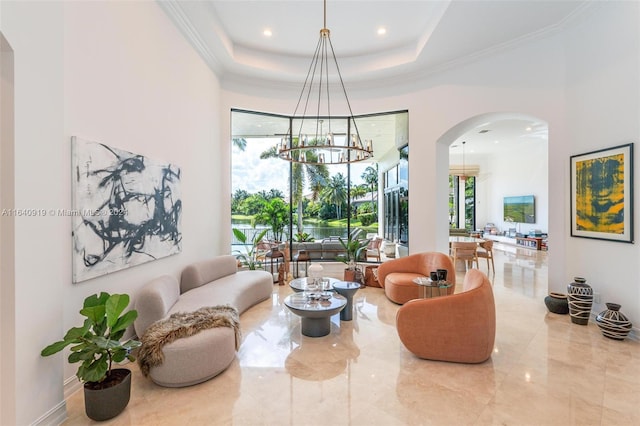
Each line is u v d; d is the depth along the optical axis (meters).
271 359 2.92
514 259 8.45
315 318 3.40
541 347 3.13
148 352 2.41
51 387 2.02
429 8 4.32
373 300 4.83
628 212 3.38
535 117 4.64
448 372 2.67
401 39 5.20
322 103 6.29
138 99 3.21
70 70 2.37
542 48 4.53
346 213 6.85
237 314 3.12
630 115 3.38
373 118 6.45
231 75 5.70
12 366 1.79
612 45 3.58
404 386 2.46
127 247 2.96
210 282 4.44
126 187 2.95
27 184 1.89
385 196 7.32
